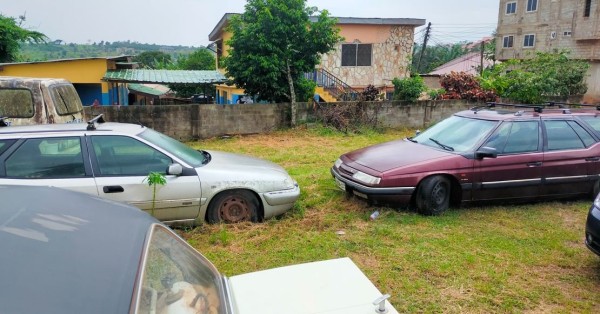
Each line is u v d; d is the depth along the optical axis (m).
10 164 4.41
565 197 6.26
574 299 3.70
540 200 6.26
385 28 21.06
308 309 1.99
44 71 15.98
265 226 5.16
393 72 21.52
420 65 46.53
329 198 6.28
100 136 4.72
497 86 17.28
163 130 12.62
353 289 2.16
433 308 3.51
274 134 13.33
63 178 4.50
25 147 4.48
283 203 5.37
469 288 3.83
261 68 13.41
